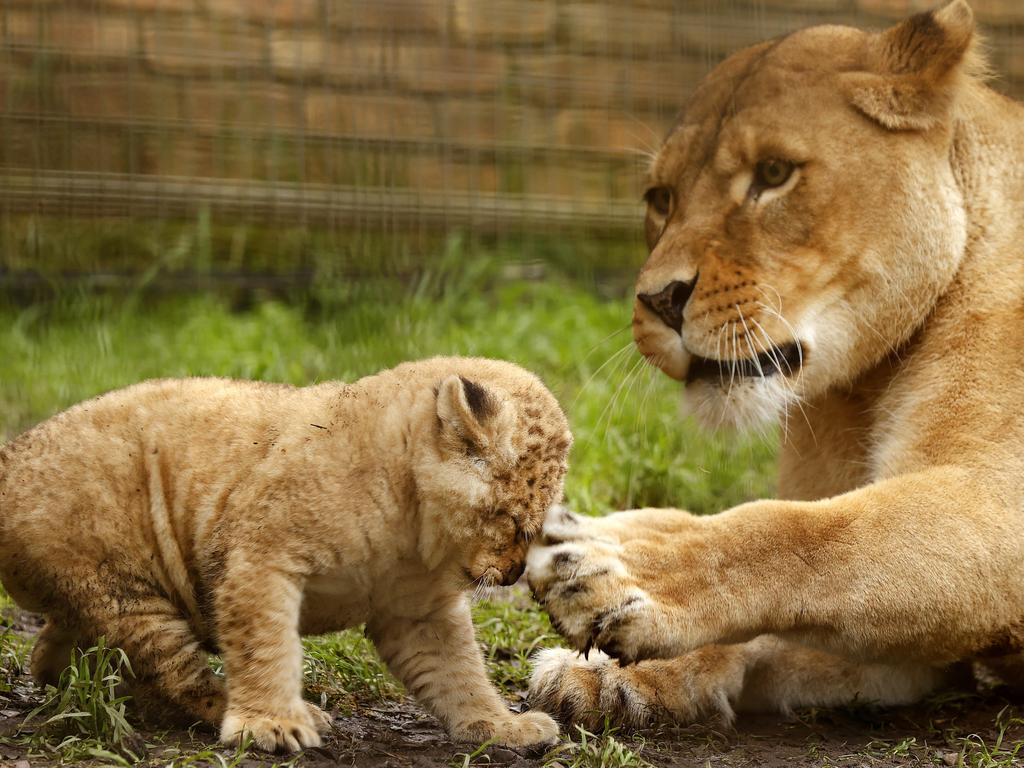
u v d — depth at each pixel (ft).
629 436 49.47
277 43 73.77
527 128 76.79
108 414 28.60
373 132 74.43
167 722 27.76
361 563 27.55
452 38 75.82
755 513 28.60
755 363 31.91
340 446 27.43
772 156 32.01
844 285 32.07
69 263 70.54
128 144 72.02
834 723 31.83
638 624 27.02
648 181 35.06
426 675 28.84
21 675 31.27
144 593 27.78
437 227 74.95
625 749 26.94
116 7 72.28
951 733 30.42
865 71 32.68
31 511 27.58
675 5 77.56
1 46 70.74
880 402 32.71
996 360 30.99
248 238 73.00
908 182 31.83
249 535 26.78
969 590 28.50
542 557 27.53
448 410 27.61
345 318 62.23
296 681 26.81
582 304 71.00
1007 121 33.47
